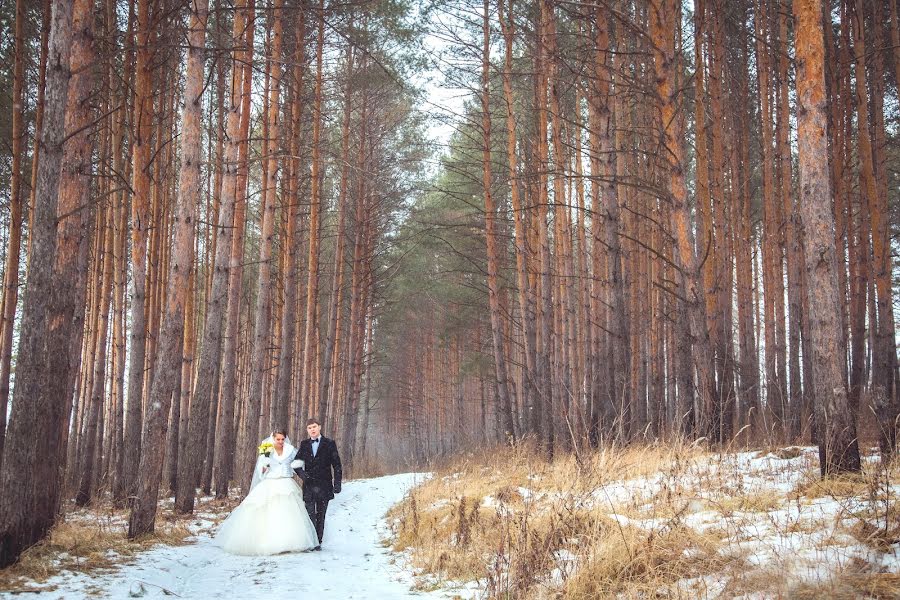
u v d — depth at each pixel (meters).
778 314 18.91
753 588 4.18
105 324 15.48
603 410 14.39
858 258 15.68
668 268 21.45
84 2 7.87
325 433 23.30
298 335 28.36
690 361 11.43
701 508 6.53
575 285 25.23
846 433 6.69
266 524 8.41
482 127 19.69
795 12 7.33
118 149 14.15
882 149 15.06
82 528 8.99
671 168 11.02
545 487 9.55
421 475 20.59
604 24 14.06
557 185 20.19
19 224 12.20
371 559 8.05
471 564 6.69
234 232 16.05
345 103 22.53
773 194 18.95
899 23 17.02
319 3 15.16
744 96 20.33
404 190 25.56
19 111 12.34
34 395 6.33
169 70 15.80
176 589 6.09
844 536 4.74
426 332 42.62
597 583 4.95
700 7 13.70
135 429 13.30
